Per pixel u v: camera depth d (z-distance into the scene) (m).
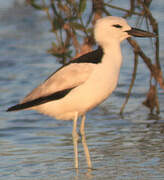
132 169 9.88
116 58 10.18
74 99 10.03
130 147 11.34
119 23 10.27
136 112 14.50
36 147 11.67
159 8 27.28
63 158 10.84
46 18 27.23
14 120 14.01
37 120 14.04
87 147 11.01
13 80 18.17
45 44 22.97
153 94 14.61
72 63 10.24
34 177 9.66
